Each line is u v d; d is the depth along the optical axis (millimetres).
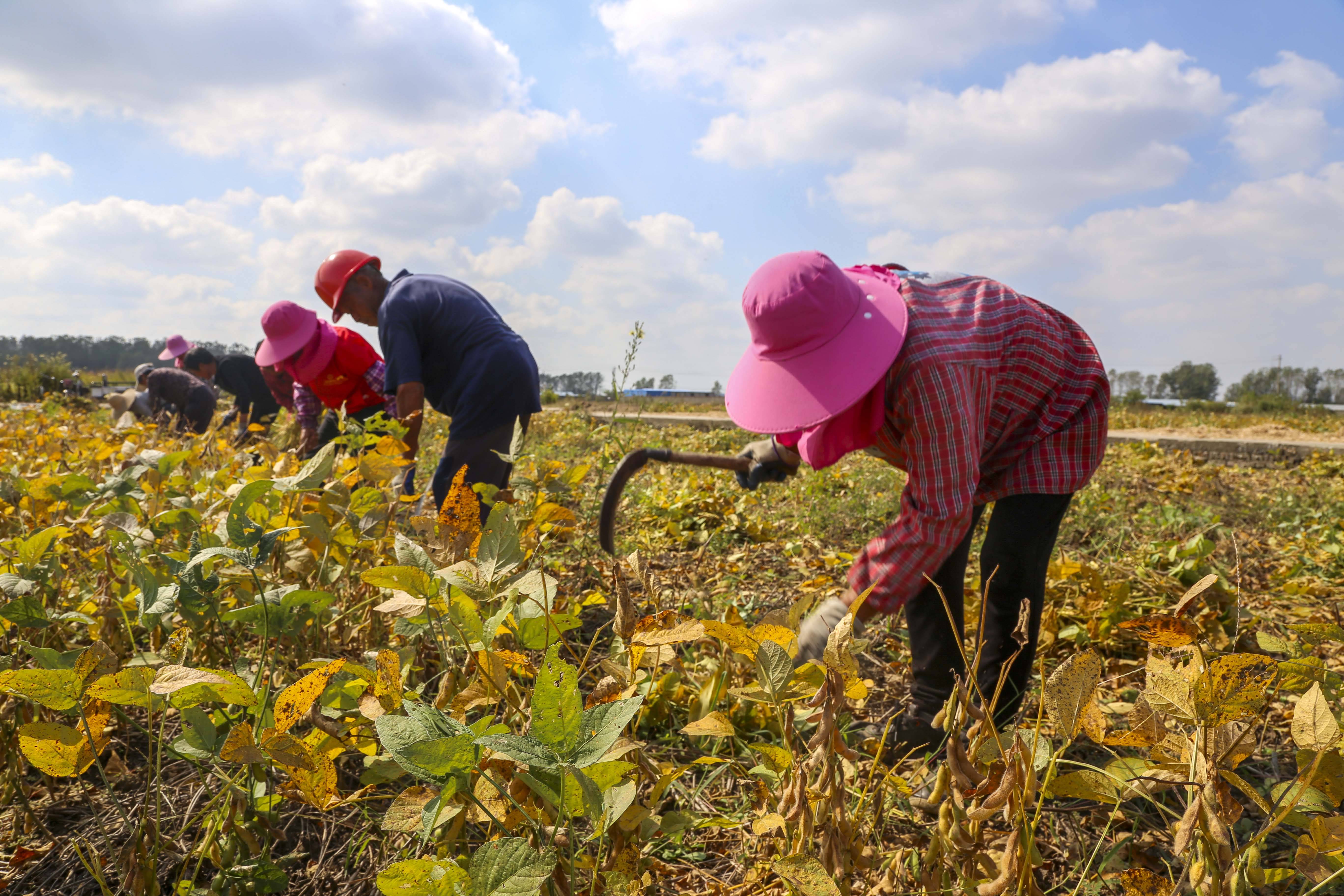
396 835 1453
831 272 1628
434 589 1324
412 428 3570
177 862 1361
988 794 1050
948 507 1554
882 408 1672
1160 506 5770
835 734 1032
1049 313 1933
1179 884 1015
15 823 1475
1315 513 5410
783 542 4441
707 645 2047
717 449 9859
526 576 1381
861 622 1594
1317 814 1551
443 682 1302
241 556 1365
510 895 815
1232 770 1005
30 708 1522
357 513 1935
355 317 3938
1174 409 31656
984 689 1890
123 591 1747
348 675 1436
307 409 4723
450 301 3525
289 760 1069
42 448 3557
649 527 4430
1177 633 1060
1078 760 1906
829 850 1075
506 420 3467
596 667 1498
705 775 1820
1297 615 2977
